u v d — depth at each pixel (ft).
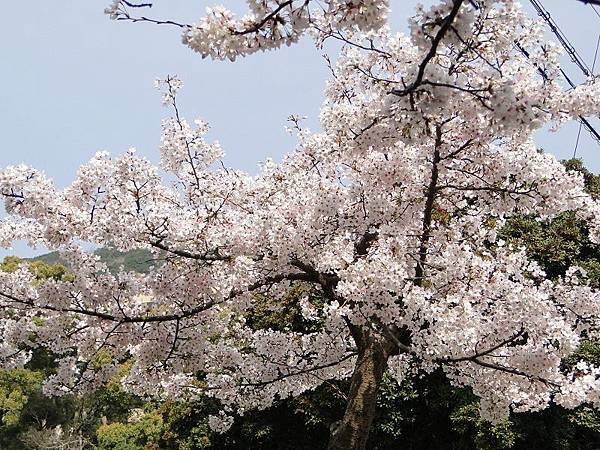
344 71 19.58
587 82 14.34
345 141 18.47
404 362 21.81
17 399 73.82
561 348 16.53
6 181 16.49
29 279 18.63
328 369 23.21
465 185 20.24
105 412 87.10
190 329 19.99
